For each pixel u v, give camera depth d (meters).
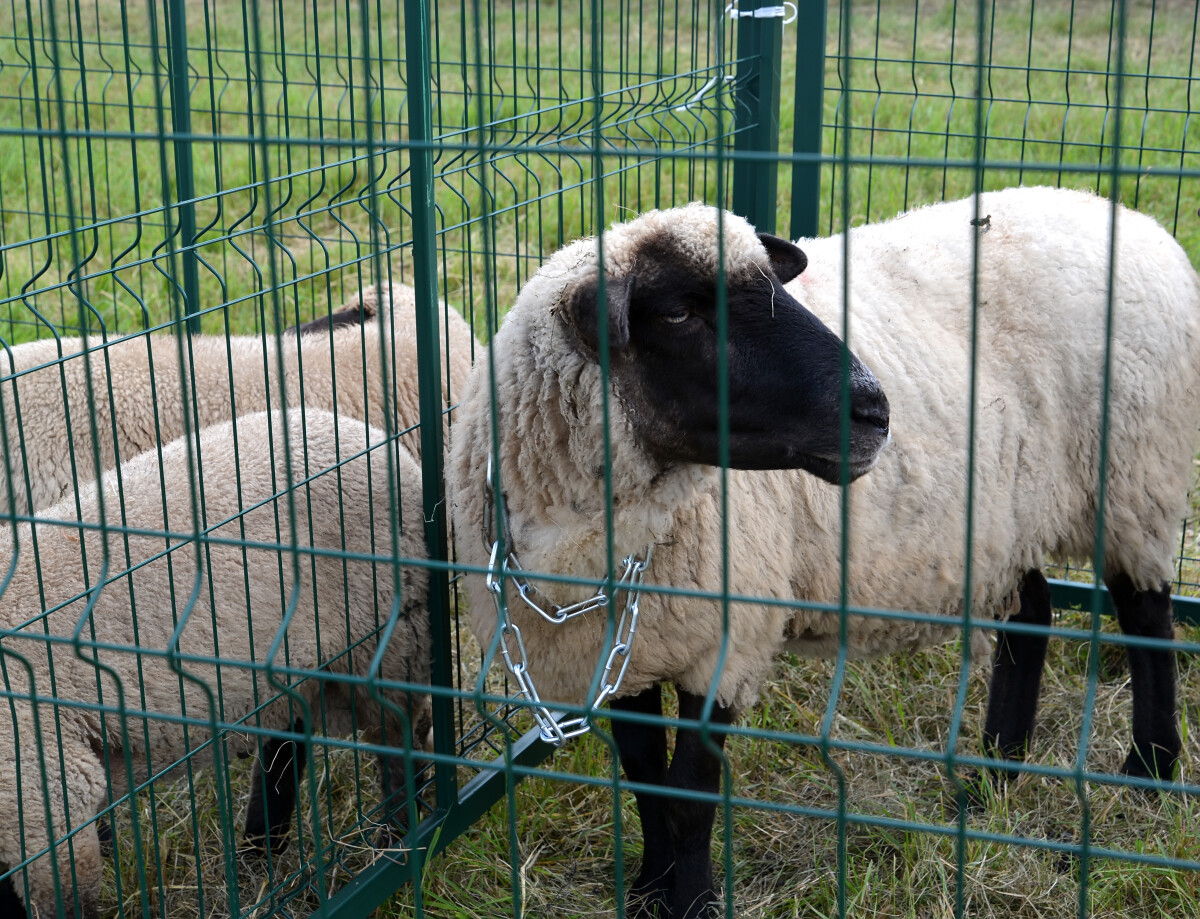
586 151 0.80
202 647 1.28
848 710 1.65
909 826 0.81
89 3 5.06
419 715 1.42
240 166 3.73
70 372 1.67
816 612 1.33
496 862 1.36
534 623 1.23
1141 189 3.20
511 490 1.20
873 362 1.30
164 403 1.69
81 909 1.26
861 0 5.41
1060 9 5.27
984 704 1.65
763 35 1.73
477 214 3.06
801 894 1.32
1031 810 1.42
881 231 1.46
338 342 1.75
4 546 1.29
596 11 0.78
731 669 1.24
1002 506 1.37
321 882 1.07
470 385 1.26
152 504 1.31
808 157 0.75
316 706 1.37
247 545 0.90
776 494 1.27
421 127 1.16
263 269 2.84
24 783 1.21
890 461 1.30
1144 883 1.30
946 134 1.80
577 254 1.18
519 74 3.64
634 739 1.31
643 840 1.37
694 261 1.11
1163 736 1.47
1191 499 2.12
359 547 1.34
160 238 3.07
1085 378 1.39
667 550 1.20
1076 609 1.88
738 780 1.49
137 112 3.93
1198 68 4.16
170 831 1.41
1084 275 1.39
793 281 1.33
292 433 1.38
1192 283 1.46
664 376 1.14
